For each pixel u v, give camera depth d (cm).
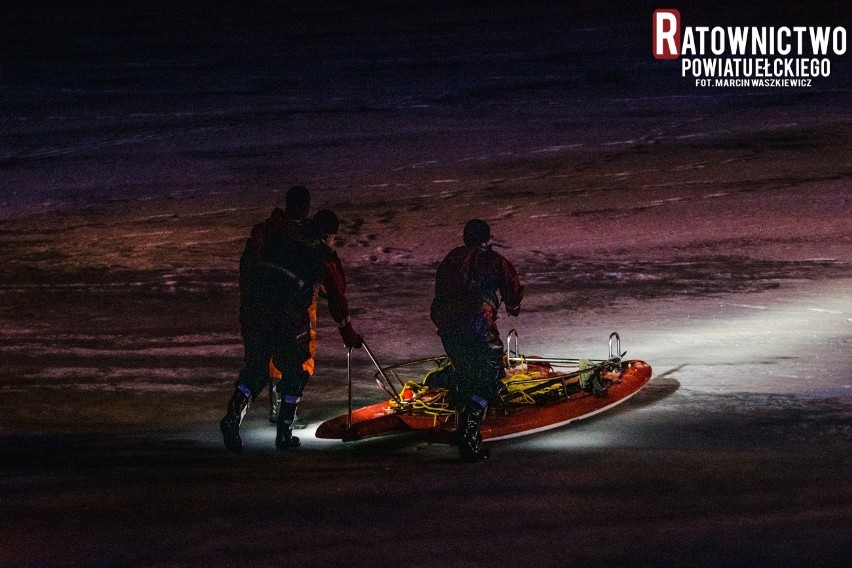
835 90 11919
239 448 3014
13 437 3188
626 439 3012
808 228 6166
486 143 9588
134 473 2703
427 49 16862
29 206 7688
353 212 7106
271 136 10344
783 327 4284
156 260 5969
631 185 7675
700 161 8456
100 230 6819
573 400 3306
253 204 7531
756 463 2658
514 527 2173
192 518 2267
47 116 12006
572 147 9275
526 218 6762
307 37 19125
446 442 2855
